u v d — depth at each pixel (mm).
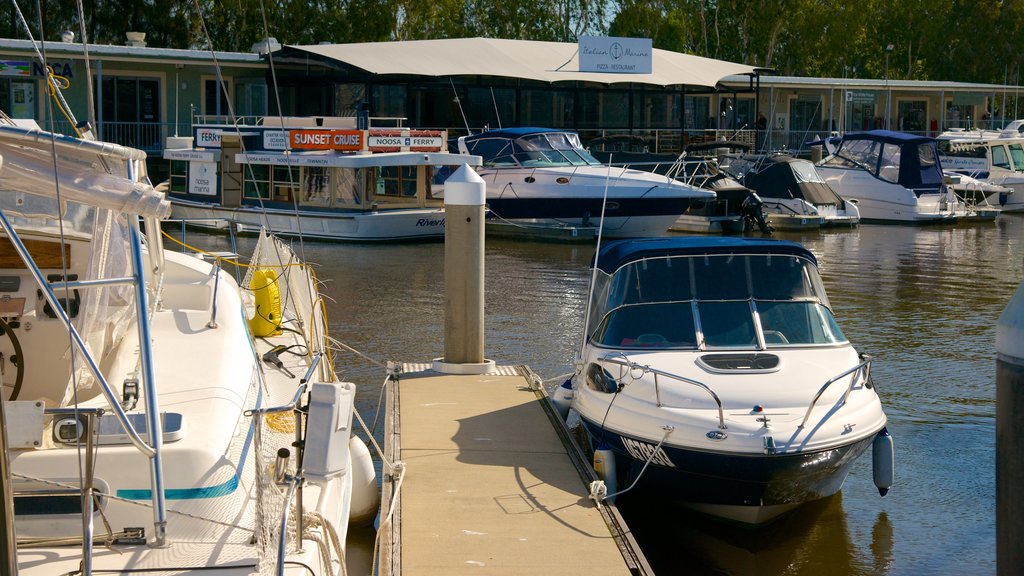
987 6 72125
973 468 8977
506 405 9461
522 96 38188
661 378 7770
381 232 24906
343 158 24250
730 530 7668
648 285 8586
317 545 5008
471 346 10695
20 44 31047
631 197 25531
